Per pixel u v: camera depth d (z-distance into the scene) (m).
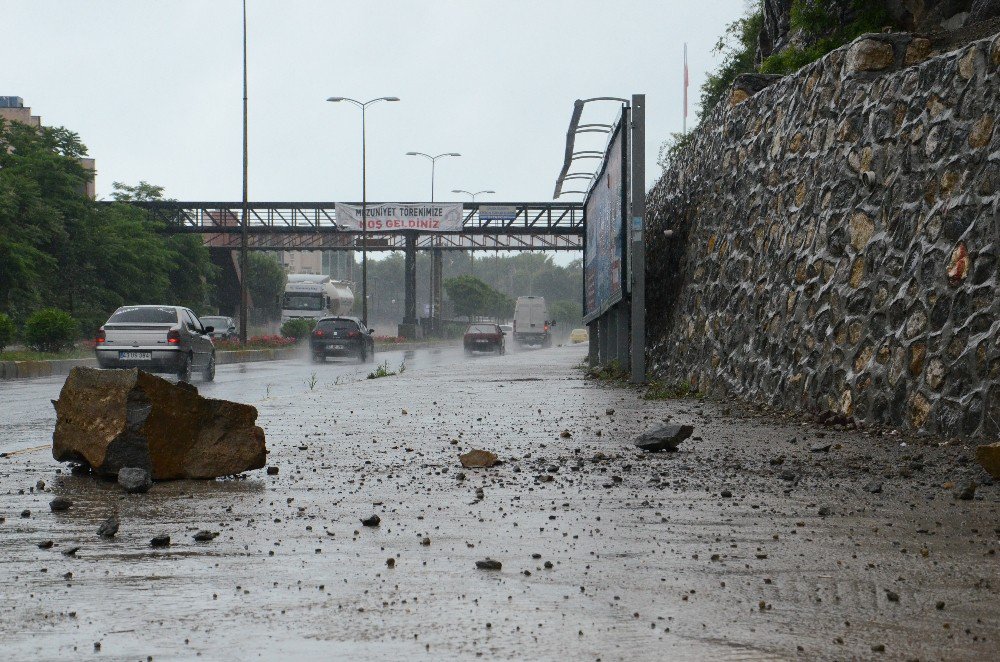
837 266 12.48
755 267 15.43
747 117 17.14
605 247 24.12
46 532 5.77
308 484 7.66
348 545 5.36
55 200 54.19
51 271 52.75
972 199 9.89
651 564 4.86
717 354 16.45
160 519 6.18
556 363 33.97
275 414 14.06
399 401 16.52
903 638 3.61
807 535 5.55
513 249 78.75
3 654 3.44
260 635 3.66
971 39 12.70
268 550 5.23
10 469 8.62
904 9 18.05
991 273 9.34
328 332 42.66
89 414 7.81
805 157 14.20
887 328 10.98
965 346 9.48
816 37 21.02
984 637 3.61
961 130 10.38
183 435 7.89
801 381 12.82
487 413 14.03
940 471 7.82
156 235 65.12
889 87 12.10
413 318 80.06
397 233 74.12
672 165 23.08
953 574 4.60
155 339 25.14
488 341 55.91
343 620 3.87
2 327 32.97
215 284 83.94
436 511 6.43
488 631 3.72
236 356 44.66
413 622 3.84
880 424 10.72
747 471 8.12
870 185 11.96
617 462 8.78
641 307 19.50
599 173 25.14
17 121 57.28
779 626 3.76
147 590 4.35
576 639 3.61
